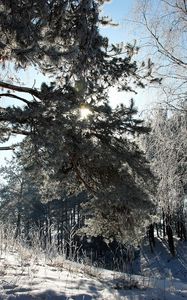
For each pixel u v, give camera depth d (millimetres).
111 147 8172
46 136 6723
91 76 8844
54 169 7488
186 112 8234
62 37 7844
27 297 5281
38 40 6746
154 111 8500
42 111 6594
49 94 6938
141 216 8492
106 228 9219
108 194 7805
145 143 9188
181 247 38750
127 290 6793
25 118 6730
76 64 7930
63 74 8391
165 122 8727
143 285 7352
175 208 9109
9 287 5719
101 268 9828
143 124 8656
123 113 7945
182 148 8703
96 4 7953
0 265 7277
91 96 7715
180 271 32125
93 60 8359
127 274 8023
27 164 7750
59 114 6719
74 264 9164
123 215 8492
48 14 7012
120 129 8078
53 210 46469
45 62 7777
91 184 8805
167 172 8914
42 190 9203
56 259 8953
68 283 6578
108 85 9008
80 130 7289
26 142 7414
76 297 5668
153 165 9070
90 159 7895
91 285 6766
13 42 6641
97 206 8117
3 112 6984
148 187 8562
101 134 8031
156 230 46750
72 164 8086
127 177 8289
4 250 9141
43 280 6461
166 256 36938
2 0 6559
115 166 8133
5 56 7211
